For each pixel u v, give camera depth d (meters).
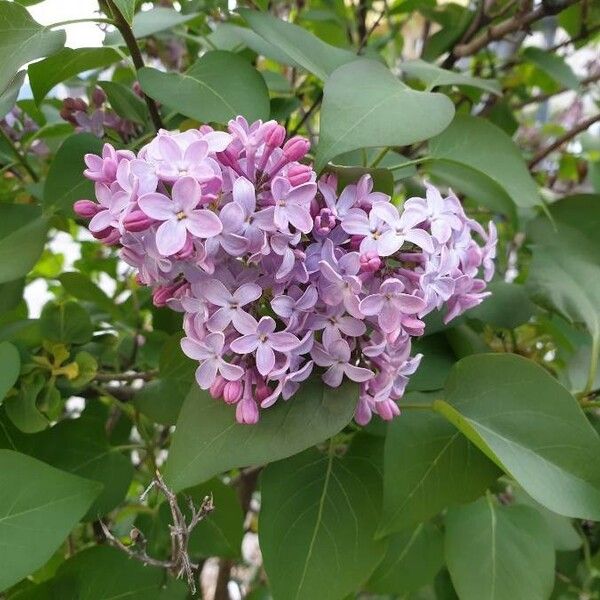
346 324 0.18
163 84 0.22
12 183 0.32
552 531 0.28
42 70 0.23
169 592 0.22
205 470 0.19
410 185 0.29
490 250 0.22
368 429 0.22
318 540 0.21
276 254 0.17
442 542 0.26
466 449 0.21
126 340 0.32
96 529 0.27
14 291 0.24
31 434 0.24
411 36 0.48
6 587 0.17
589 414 0.25
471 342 0.25
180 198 0.16
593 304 0.26
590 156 0.46
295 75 0.34
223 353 0.18
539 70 0.40
